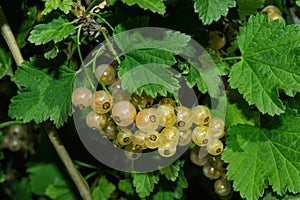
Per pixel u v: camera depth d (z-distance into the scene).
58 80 0.43
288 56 0.41
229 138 0.43
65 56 0.43
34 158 0.57
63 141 0.53
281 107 0.41
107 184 0.54
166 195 0.47
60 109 0.42
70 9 0.40
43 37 0.40
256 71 0.42
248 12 0.45
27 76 0.43
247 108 0.45
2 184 0.62
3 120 0.56
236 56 0.45
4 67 0.49
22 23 0.47
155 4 0.39
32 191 0.57
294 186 0.42
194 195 0.55
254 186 0.43
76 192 0.56
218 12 0.40
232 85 0.42
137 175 0.45
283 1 0.49
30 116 0.43
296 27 0.42
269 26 0.42
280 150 0.43
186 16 0.44
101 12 0.43
